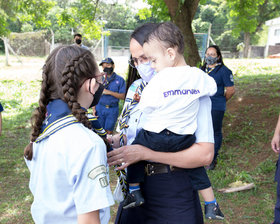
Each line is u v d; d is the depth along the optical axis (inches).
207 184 68.2
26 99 403.9
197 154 63.3
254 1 367.6
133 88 75.5
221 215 69.7
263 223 133.8
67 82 49.1
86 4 399.5
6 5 472.1
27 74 637.3
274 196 154.2
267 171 177.5
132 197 68.9
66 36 1478.8
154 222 68.7
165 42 63.4
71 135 47.8
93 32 430.3
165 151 63.2
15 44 1176.2
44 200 49.6
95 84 53.1
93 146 47.0
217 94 186.4
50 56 52.9
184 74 61.7
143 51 70.0
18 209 153.8
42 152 50.3
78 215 46.4
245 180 171.2
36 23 461.7
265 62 596.7
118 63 737.0
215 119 186.2
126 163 63.0
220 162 194.5
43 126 52.4
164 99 60.9
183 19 289.6
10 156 224.4
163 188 67.4
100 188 46.0
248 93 305.7
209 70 189.6
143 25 71.6
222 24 1585.9
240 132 231.9
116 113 225.3
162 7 327.3
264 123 234.5
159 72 63.6
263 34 1608.0
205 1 366.6
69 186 48.2
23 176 192.9
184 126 61.5
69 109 50.7
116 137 78.5
